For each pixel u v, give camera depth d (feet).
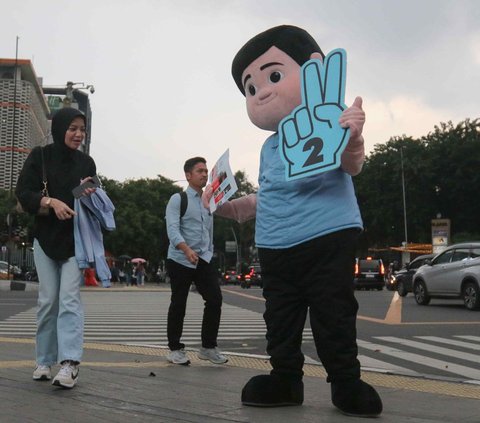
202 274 19.94
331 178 12.92
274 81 13.91
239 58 14.44
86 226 15.30
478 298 51.80
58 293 15.46
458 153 184.34
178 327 19.93
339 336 12.40
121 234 178.19
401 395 15.05
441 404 13.89
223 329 35.70
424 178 185.16
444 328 36.65
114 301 66.49
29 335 30.96
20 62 242.99
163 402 13.20
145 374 17.12
